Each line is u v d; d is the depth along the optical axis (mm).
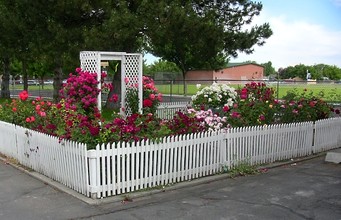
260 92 9898
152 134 6633
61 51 17328
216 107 10477
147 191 6383
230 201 6000
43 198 6148
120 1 15852
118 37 15445
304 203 5914
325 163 8719
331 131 10156
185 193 6422
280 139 8758
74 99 8484
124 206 5766
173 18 15789
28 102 9891
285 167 8336
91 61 11703
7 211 5598
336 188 6699
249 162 8117
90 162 6000
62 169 6758
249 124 8641
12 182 7078
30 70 42844
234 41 19078
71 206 5766
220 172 7598
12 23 17875
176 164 6953
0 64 35156
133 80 13297
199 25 16531
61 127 7113
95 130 6184
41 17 17250
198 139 7207
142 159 6441
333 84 22266
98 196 6051
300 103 10039
